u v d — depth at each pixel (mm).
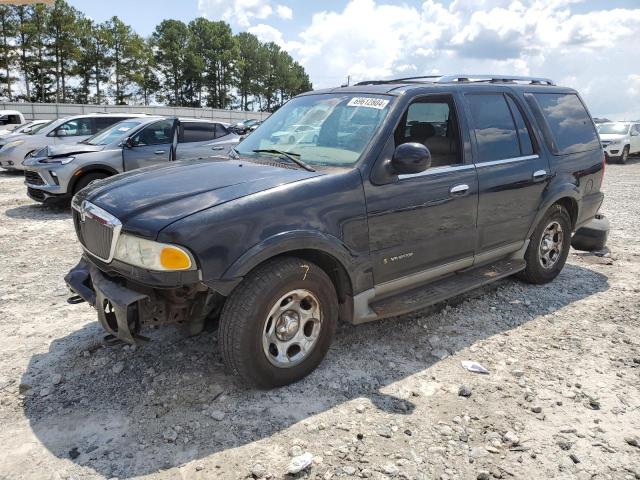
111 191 3389
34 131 15359
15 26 56719
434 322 4406
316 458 2713
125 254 3014
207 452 2754
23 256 6445
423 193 3816
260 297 3045
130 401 3203
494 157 4445
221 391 3297
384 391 3350
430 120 4027
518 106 4809
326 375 3508
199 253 2869
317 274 3287
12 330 4203
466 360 3775
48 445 2814
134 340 2990
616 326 4406
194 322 3248
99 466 2650
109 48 67312
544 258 5266
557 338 4164
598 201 5730
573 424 3049
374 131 3678
